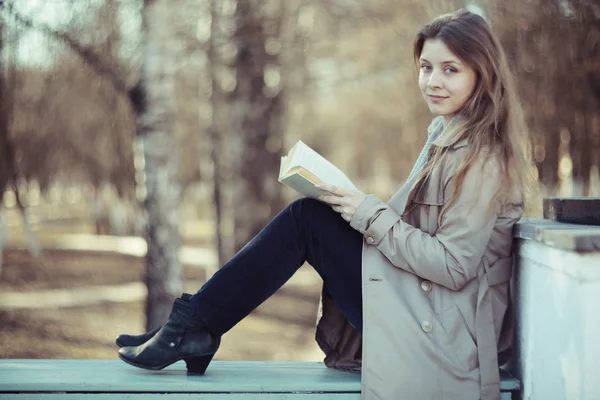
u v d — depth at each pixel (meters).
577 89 9.54
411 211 2.88
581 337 2.40
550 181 9.71
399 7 14.12
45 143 14.72
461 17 2.91
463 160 2.74
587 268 2.39
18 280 16.92
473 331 2.78
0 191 13.82
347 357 3.08
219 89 16.95
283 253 2.85
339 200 2.78
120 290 15.91
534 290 2.79
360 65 19.14
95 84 12.55
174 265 9.76
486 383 2.73
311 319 13.23
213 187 17.73
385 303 2.75
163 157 9.74
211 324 2.87
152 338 2.93
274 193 15.95
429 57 2.91
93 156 16.09
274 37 15.30
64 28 10.45
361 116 28.81
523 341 2.92
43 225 32.78
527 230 2.77
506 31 9.65
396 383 2.71
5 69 11.11
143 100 9.73
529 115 9.52
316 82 19.16
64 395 2.80
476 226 2.70
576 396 2.42
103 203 28.31
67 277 17.61
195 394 2.83
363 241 2.84
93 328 11.68
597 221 2.85
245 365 3.18
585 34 9.40
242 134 15.84
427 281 2.80
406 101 17.64
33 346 10.34
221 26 14.88
